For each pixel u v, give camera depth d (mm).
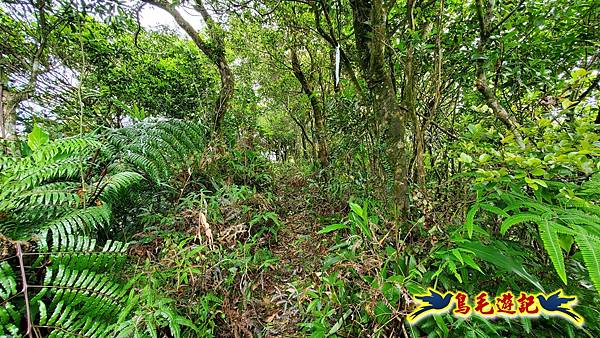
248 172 2986
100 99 2758
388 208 1568
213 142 2744
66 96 2855
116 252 1114
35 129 1274
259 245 1964
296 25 3264
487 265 1088
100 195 1416
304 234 2229
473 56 1461
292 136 7418
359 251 1232
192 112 3637
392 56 1867
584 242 663
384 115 1589
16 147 1698
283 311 1367
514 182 977
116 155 1618
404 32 1871
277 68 4723
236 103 4516
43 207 1206
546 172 865
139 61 3434
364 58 1721
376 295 997
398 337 982
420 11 1801
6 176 1209
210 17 3643
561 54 1619
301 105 5047
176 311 1150
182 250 1372
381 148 1808
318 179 3295
